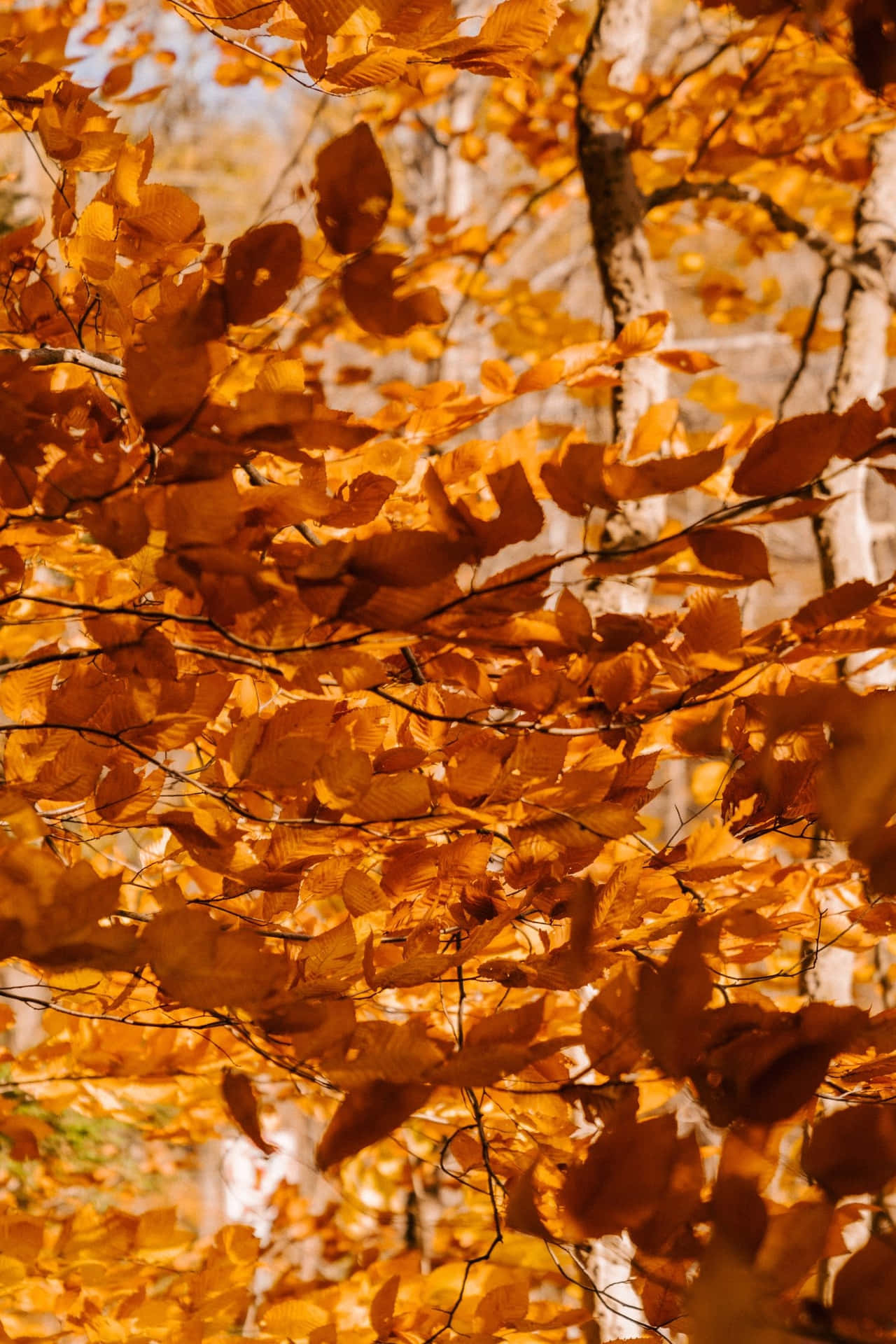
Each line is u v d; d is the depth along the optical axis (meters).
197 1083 7.07
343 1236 10.60
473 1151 4.57
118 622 4.20
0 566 4.30
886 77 4.02
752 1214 3.94
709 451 4.08
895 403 4.06
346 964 4.23
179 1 4.19
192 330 3.97
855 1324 3.89
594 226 9.91
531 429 4.41
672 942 4.41
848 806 3.96
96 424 4.32
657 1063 4.00
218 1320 5.06
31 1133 6.52
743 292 14.00
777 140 9.81
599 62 9.72
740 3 4.07
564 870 4.29
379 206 4.02
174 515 4.03
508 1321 4.41
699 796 5.55
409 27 4.11
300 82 4.19
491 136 18.39
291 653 4.15
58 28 4.96
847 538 10.39
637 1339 4.13
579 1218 4.00
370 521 4.32
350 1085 4.04
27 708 4.36
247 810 4.43
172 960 4.05
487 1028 4.10
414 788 4.21
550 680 4.28
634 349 4.61
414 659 4.33
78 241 4.27
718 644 4.25
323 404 4.12
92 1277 5.72
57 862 4.05
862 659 6.73
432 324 4.05
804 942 4.74
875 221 10.69
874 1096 4.28
